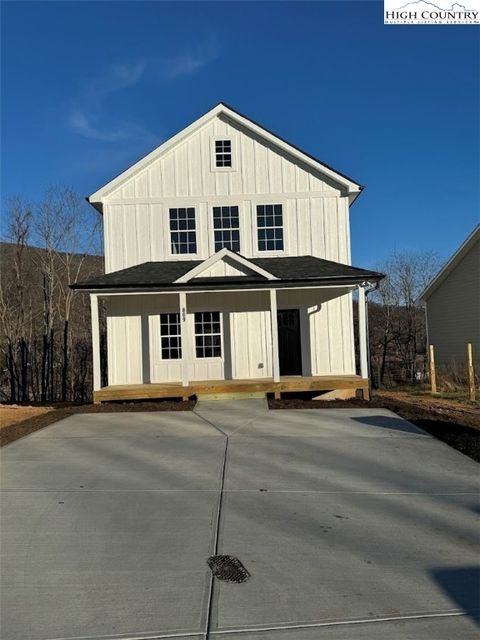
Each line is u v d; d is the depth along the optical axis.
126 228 15.30
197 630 3.14
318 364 15.01
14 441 8.54
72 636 3.10
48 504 5.39
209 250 15.30
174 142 15.24
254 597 3.52
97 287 12.73
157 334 14.92
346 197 15.34
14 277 29.70
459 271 22.50
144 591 3.61
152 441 8.42
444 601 3.46
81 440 8.58
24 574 3.88
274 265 14.23
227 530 4.67
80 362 25.97
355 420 10.05
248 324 15.05
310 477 6.29
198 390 13.11
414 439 8.33
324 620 3.24
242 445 8.02
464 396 16.00
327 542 4.40
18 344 26.05
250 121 15.30
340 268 13.74
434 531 4.64
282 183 15.38
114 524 4.84
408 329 30.66
